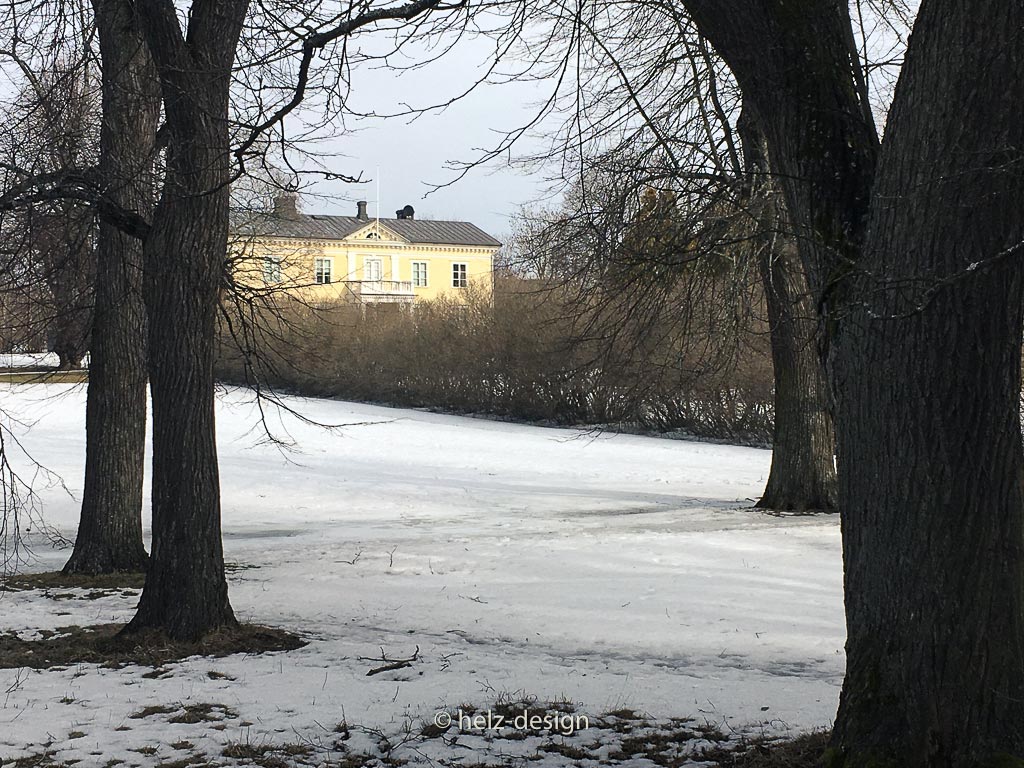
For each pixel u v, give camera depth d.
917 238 4.35
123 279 12.77
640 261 9.89
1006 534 4.43
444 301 52.50
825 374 4.99
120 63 11.25
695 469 29.45
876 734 4.48
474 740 5.98
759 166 12.16
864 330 4.57
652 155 11.88
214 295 8.74
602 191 11.40
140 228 8.75
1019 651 4.45
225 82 8.48
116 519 13.30
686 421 38.31
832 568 12.80
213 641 8.68
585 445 35.66
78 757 5.59
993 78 4.18
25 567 14.32
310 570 13.21
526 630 9.63
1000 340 4.35
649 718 6.50
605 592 11.46
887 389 4.49
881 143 4.75
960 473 4.38
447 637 9.34
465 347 48.12
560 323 36.91
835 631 9.48
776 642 9.05
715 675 7.91
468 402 48.09
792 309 15.55
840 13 5.13
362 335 53.22
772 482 19.58
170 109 8.42
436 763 5.57
